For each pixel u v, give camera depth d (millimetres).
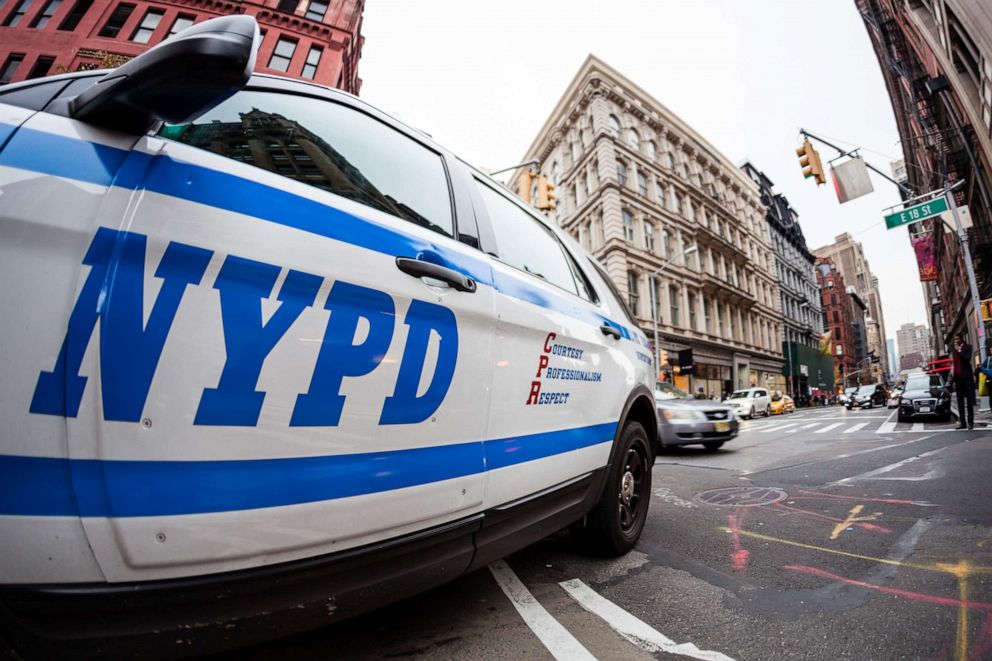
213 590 864
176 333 847
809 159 9656
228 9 18828
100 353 776
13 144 807
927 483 4059
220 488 869
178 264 867
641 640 1612
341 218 1188
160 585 812
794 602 1910
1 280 731
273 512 932
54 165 811
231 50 802
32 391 735
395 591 1203
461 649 1529
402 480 1183
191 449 846
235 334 914
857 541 2658
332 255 1106
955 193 18109
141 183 876
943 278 30656
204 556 851
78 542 753
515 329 1680
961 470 4531
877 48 24125
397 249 1289
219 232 930
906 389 11367
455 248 1541
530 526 1686
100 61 16344
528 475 1664
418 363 1262
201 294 885
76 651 771
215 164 1012
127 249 820
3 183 762
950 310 30844
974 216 18219
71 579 755
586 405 2131
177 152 962
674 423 6953
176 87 832
